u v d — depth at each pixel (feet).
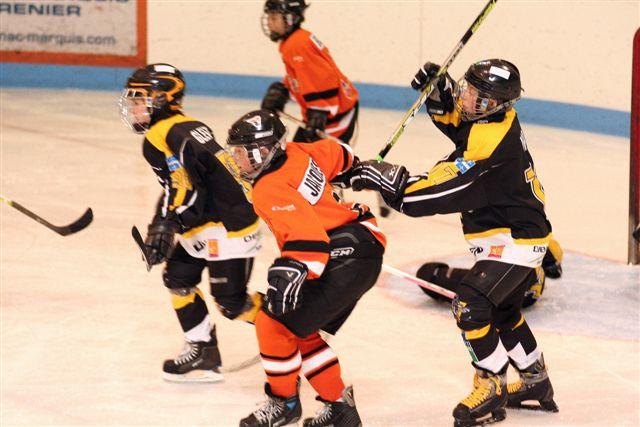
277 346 32.50
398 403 37.40
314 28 100.99
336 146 33.94
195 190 35.45
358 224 32.63
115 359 40.86
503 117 33.76
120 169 73.20
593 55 85.92
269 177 30.89
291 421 33.73
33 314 45.60
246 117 31.04
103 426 34.73
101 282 50.39
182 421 35.40
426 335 44.47
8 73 105.40
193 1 103.04
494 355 34.30
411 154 80.28
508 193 33.58
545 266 50.57
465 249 57.82
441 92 37.45
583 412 36.83
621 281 52.47
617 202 68.23
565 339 44.21
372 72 99.50
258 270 53.31
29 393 37.27
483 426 35.29
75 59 105.09
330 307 32.09
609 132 86.53
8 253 54.24
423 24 95.04
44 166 73.05
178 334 43.93
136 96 35.27
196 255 37.27
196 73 104.78
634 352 42.83
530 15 88.84
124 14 103.91
